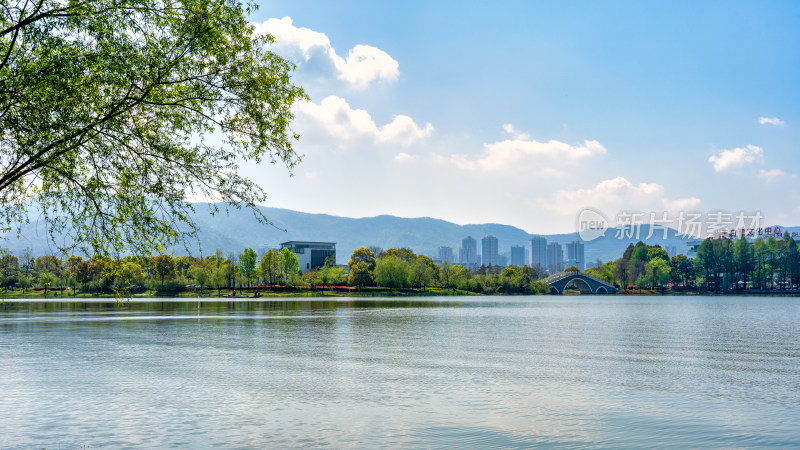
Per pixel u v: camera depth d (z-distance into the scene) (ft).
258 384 108.17
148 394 98.58
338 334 211.82
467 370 126.21
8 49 51.52
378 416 83.61
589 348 171.83
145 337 196.13
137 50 54.80
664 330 246.68
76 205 55.26
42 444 69.51
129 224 55.72
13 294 607.37
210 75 57.31
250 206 58.70
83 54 52.49
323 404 91.45
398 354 153.99
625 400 95.45
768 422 81.46
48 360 139.23
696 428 78.33
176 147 57.00
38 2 50.49
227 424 78.84
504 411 87.20
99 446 68.85
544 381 112.47
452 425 79.36
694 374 122.01
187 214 57.11
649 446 70.69
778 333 232.94
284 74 60.54
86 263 587.68
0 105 51.06
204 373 120.57
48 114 51.37
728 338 209.26
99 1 51.72
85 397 96.02
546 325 272.31
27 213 55.16
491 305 538.47
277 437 73.00
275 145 60.64
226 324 255.50
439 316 333.21
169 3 54.49
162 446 68.95
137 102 54.08
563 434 75.20
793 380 115.14
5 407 88.48
